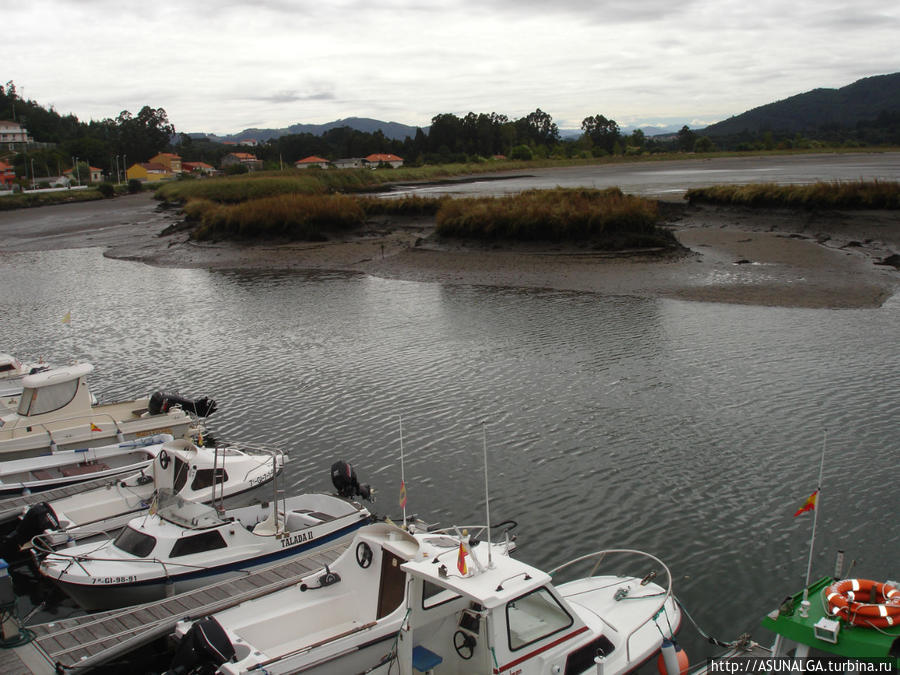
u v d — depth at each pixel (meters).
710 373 24.00
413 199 66.31
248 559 13.02
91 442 18.48
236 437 20.28
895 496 15.47
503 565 9.53
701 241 50.97
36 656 10.24
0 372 23.50
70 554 13.00
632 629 10.10
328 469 18.12
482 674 9.16
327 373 25.81
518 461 18.00
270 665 8.66
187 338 31.98
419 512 15.75
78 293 43.66
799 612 8.51
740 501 15.62
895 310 31.58
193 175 188.25
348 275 46.28
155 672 10.79
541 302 36.03
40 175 170.88
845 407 20.52
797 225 54.28
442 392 23.22
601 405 21.50
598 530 14.73
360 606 10.39
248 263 52.34
